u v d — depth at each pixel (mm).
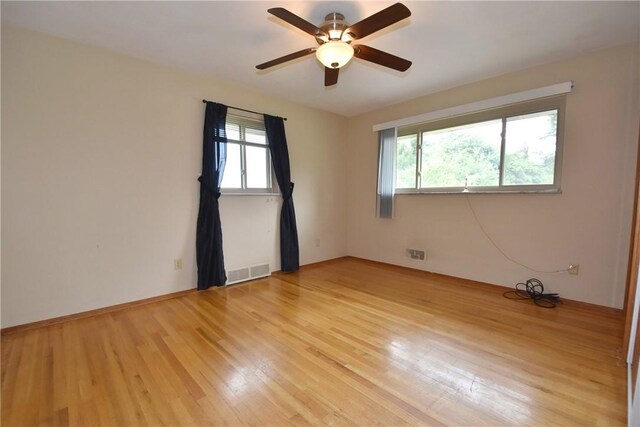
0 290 2186
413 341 2104
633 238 2189
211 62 2814
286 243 3881
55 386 1615
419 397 1535
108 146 2596
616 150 2488
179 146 3006
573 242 2732
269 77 3164
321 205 4445
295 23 1750
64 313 2439
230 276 3420
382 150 4223
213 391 1579
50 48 2307
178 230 3039
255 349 2000
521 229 3031
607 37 2338
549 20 2105
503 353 1941
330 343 2080
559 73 2738
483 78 3176
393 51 2570
